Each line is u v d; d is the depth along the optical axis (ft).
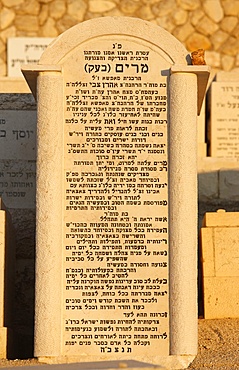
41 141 32.45
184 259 32.01
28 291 39.50
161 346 31.89
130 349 31.89
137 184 32.50
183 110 32.50
